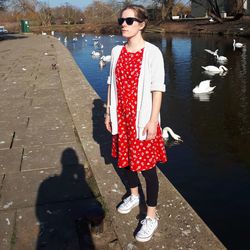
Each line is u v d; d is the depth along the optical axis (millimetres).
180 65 18375
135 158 3199
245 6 42188
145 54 3096
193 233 3365
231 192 6234
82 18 72312
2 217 3701
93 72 17547
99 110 7203
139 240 3264
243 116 10039
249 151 7746
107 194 4027
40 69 13047
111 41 35875
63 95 8719
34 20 71938
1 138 5871
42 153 5238
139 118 3137
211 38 31234
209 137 8602
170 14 48781
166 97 12180
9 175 4602
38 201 3988
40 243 3312
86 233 3422
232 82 14047
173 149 7914
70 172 4637
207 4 46594
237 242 4996
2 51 21078
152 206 3352
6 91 9461
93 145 5383
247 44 25484
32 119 6871
